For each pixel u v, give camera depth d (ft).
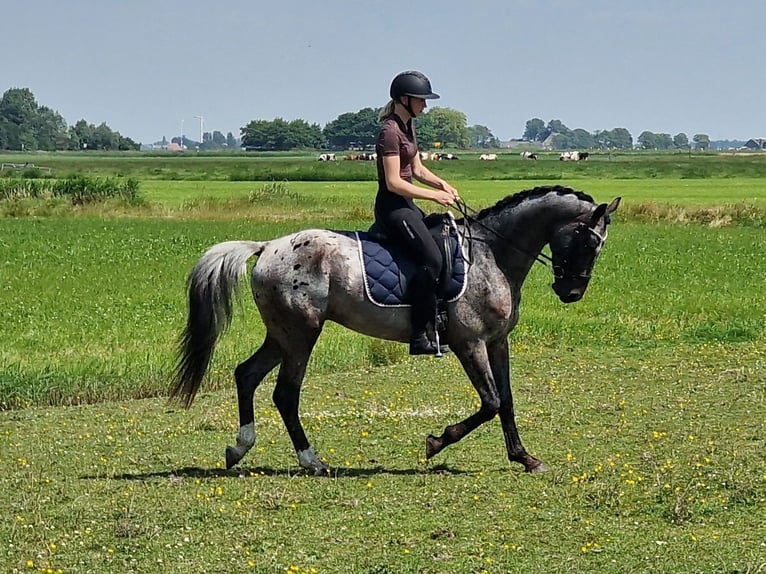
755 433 37.93
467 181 282.97
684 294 79.00
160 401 46.06
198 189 240.53
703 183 282.56
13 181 186.60
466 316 32.73
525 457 33.42
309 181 298.76
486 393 33.14
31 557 25.48
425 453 35.68
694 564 24.47
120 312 68.69
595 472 32.58
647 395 45.42
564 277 33.37
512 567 24.39
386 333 33.19
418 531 27.09
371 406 43.86
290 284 32.81
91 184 177.58
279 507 29.27
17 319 65.26
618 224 149.69
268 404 44.91
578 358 55.21
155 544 26.25
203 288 33.22
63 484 32.22
